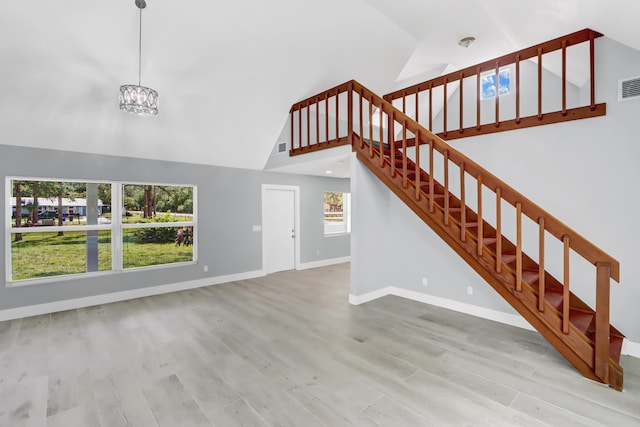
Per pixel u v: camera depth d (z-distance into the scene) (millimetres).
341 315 3916
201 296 4816
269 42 3758
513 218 3492
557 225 2451
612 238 2867
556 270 3197
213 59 3709
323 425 1932
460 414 2023
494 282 2859
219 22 3312
